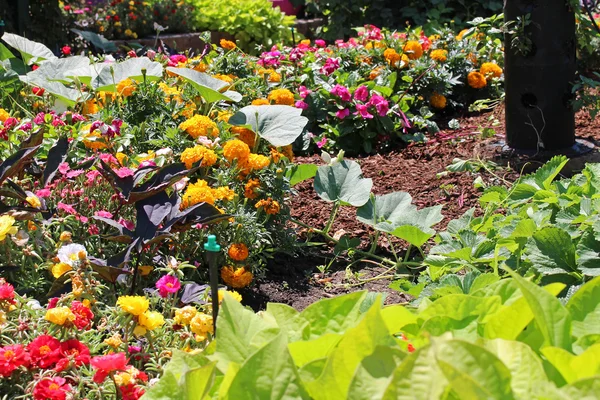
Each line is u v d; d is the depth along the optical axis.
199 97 4.59
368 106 5.75
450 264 3.11
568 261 2.59
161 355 2.43
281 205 3.94
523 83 4.99
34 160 3.52
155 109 4.44
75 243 3.17
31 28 8.72
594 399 1.07
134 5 10.45
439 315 1.47
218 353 1.46
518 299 1.38
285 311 1.54
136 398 2.09
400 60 6.44
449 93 6.54
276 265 3.92
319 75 6.24
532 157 5.03
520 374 1.19
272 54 6.46
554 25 4.83
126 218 3.48
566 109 5.03
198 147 3.66
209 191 3.41
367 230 4.35
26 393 2.12
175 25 10.65
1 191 3.04
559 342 1.31
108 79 4.55
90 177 3.42
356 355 1.27
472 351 1.10
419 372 1.10
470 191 4.79
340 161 4.28
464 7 11.71
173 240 3.39
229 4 11.16
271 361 1.25
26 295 2.92
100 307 2.89
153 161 3.44
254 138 4.33
